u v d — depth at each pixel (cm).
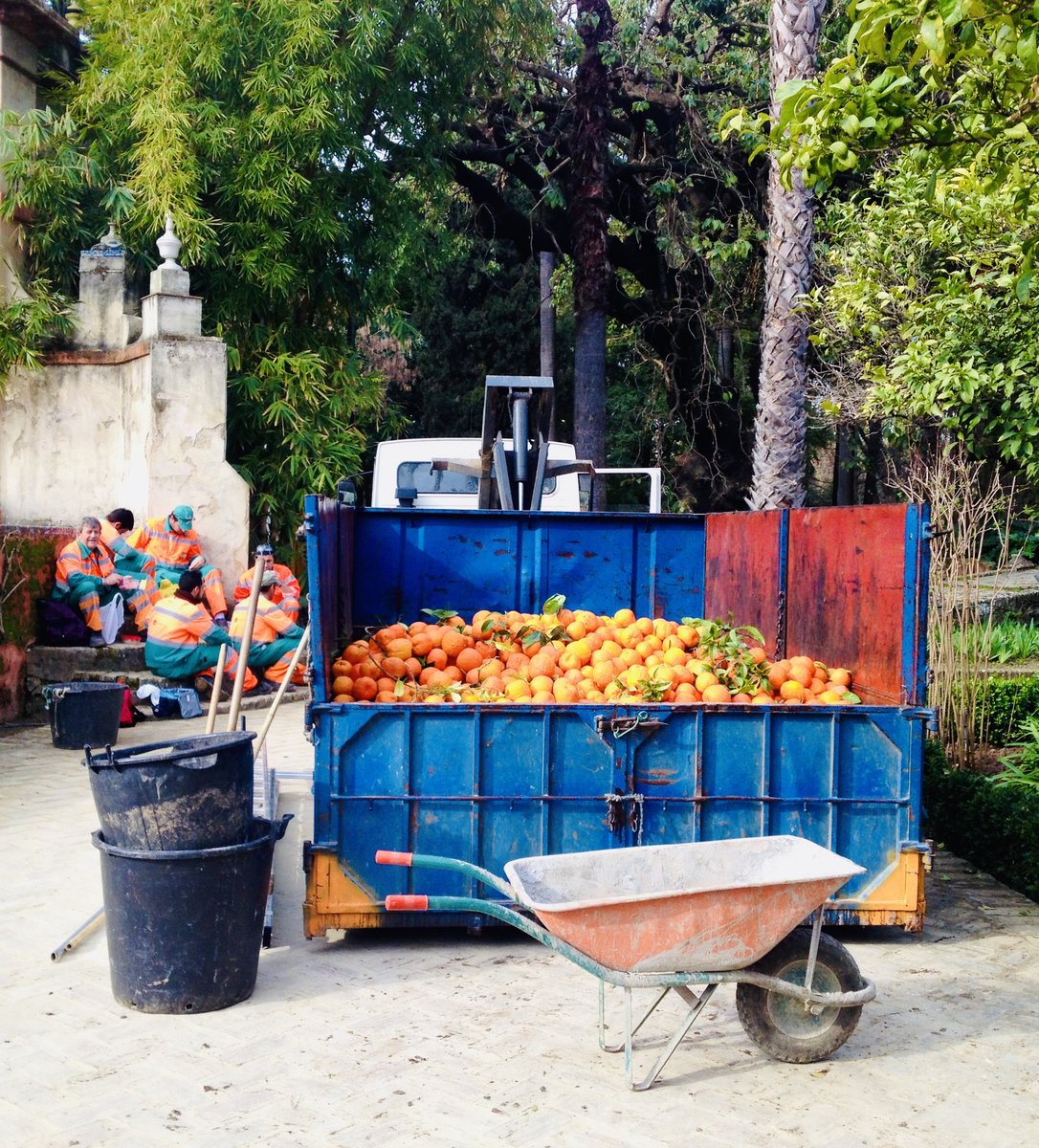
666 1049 417
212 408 1371
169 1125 385
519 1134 381
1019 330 860
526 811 549
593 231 1812
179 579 1269
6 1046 443
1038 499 1298
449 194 2139
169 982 469
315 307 1648
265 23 1435
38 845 714
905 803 559
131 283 1523
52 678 1191
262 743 651
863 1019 479
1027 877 648
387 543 762
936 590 854
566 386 2777
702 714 551
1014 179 598
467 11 1565
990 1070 434
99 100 1460
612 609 788
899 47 477
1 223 1416
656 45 1848
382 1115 393
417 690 595
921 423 1072
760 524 712
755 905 411
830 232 1503
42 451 1448
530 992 502
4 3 1395
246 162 1465
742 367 2342
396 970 527
